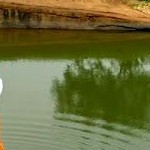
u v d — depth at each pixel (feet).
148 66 66.54
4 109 44.47
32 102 46.68
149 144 38.06
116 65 66.90
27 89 50.93
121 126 42.50
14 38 80.84
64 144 37.65
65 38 81.97
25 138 38.58
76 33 84.99
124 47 77.00
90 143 37.88
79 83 56.75
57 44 77.56
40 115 43.39
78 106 47.65
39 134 39.34
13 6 84.99
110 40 81.05
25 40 79.71
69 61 66.90
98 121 43.55
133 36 84.23
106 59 69.77
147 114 46.88
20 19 85.30
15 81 53.72
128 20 86.07
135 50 75.20
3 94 48.91
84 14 85.92
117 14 86.63
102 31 86.22
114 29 86.48
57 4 86.69
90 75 60.59
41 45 76.48
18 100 47.19
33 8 85.20
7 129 40.06
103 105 49.39
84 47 76.28
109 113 46.83
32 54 69.87
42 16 85.35
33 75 56.85
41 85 52.75
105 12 86.69
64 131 40.01
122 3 88.94
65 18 85.76
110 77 60.70
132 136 39.83
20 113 43.65
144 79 60.34
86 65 65.62
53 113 43.98
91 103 49.57
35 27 85.66
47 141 38.01
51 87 52.29
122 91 55.16
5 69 59.26
